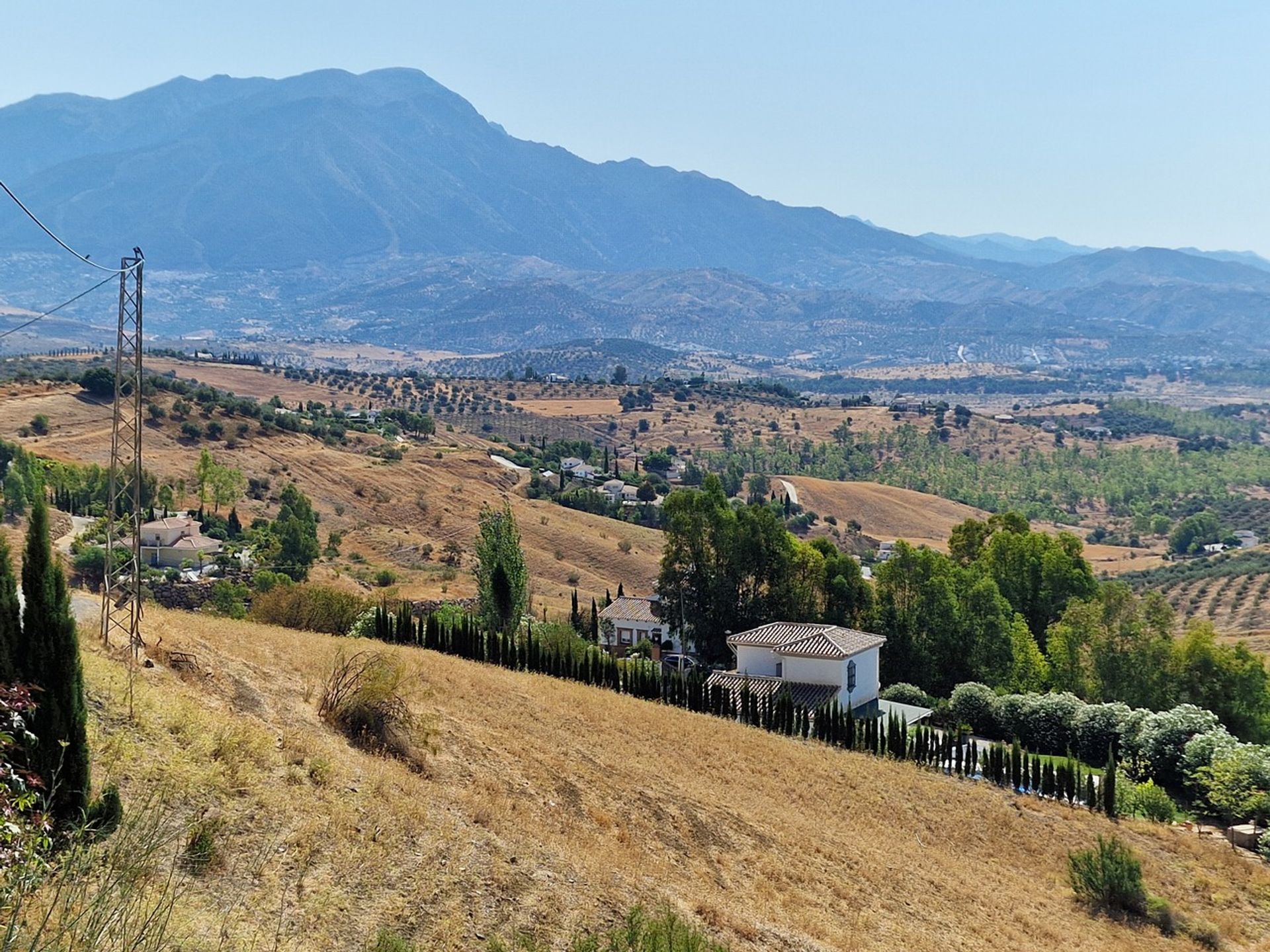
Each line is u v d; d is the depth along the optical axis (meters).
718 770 42.66
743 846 34.06
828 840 37.59
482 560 70.25
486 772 31.56
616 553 148.00
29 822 15.02
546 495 181.62
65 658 18.86
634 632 90.44
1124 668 73.56
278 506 140.62
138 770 21.61
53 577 19.03
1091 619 76.69
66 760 18.72
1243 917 40.41
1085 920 37.50
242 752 24.38
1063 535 93.06
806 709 56.50
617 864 27.78
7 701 15.95
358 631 58.75
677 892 27.34
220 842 20.56
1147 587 169.00
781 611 83.25
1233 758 53.06
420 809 25.45
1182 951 36.34
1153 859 44.53
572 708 45.06
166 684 26.94
